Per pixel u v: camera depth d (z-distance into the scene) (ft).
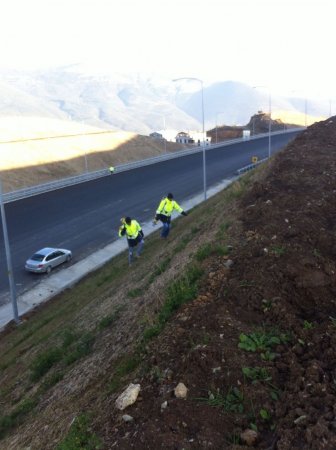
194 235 51.83
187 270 32.40
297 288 25.57
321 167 47.39
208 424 16.87
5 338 78.43
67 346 42.11
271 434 16.29
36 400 32.91
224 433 16.61
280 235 31.58
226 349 20.31
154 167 243.60
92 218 151.33
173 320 25.11
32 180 224.94
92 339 37.45
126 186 196.34
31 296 99.40
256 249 30.12
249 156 277.23
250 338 21.29
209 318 23.08
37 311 90.58
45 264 109.81
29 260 110.73
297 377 18.48
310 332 21.65
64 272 111.04
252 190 45.91
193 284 28.63
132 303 39.40
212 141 385.29
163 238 72.38
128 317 35.76
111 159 282.56
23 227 142.61
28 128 323.57
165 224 70.23
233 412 17.42
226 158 270.87
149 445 16.37
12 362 54.03
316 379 17.93
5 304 96.43
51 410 27.89
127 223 64.80
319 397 16.85
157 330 25.25
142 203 168.55
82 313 53.72
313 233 31.48
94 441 17.92
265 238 31.37
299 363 19.51
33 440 25.05
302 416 16.14
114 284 58.95
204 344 20.83
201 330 22.39
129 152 301.84
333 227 33.32
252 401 17.72
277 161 54.34
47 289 102.42
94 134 322.34
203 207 86.84
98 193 183.73
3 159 237.45
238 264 28.89
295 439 15.39
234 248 32.04
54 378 33.94
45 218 151.53
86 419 20.54
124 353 27.07
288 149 58.85
